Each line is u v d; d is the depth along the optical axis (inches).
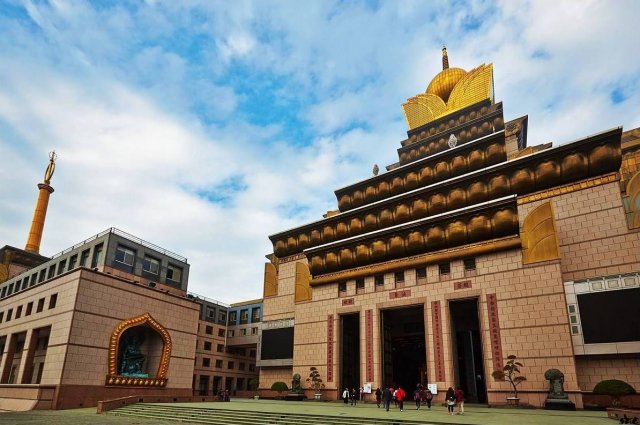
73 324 1358.3
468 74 2322.8
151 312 1643.7
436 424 751.7
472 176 1630.2
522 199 1501.0
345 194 2127.2
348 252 1686.8
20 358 1659.7
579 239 1338.6
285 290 1996.8
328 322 1654.8
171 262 1978.3
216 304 2970.0
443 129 2322.8
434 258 1446.9
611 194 1325.0
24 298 1669.5
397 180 1979.6
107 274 1501.0
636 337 1125.7
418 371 1937.7
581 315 1222.9
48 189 2871.6
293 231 2085.4
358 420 834.2
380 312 1533.0
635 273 1187.3
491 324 1274.6
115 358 1465.3
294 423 854.5
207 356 2778.1
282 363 1834.4
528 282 1250.6
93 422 897.5
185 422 941.8
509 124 2138.3
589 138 1385.3
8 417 1020.5
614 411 826.8
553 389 1095.6
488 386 1226.6
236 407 1143.6
